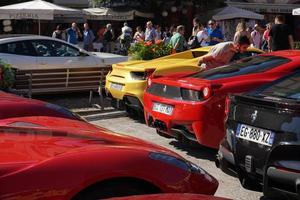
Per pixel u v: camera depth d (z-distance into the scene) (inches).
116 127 355.6
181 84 258.8
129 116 392.2
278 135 170.9
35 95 458.3
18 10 735.1
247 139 185.6
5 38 458.0
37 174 116.4
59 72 430.0
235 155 191.0
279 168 164.1
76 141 140.2
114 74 373.4
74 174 119.6
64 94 473.7
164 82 273.4
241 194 217.3
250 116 186.1
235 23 1059.3
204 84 247.1
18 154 125.1
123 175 125.9
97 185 124.0
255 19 1083.3
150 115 282.8
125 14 1053.8
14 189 113.5
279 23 448.8
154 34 792.9
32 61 461.1
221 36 634.8
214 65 339.3
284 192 163.3
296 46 645.9
